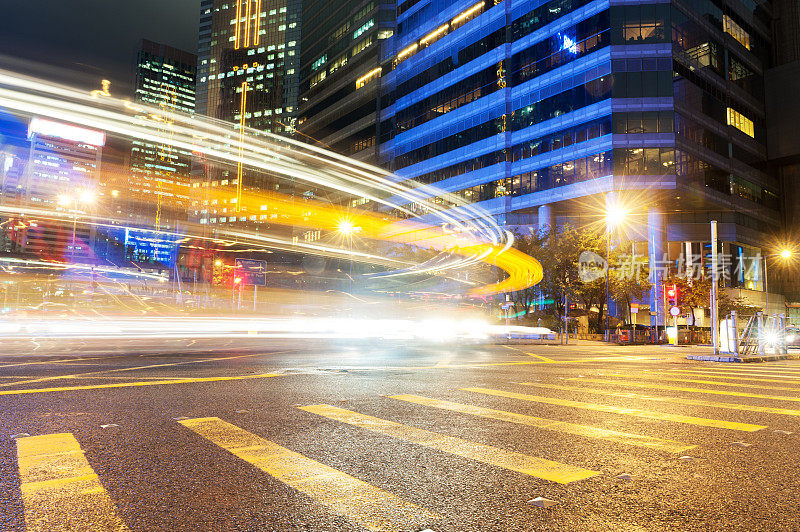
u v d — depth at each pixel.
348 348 21.62
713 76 60.16
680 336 44.22
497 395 8.91
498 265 60.97
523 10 63.72
